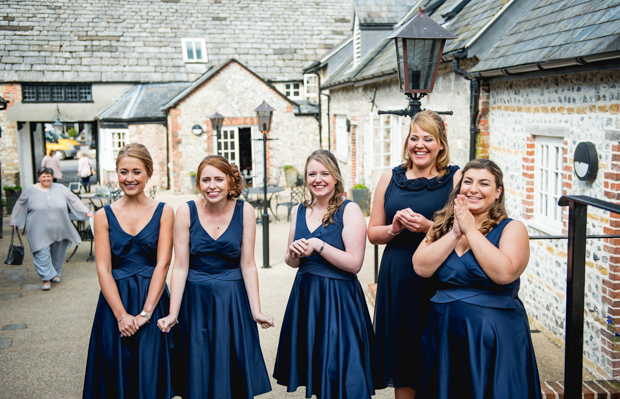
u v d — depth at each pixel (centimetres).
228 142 1914
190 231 323
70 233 771
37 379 473
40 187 754
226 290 321
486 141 690
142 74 1972
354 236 315
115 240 322
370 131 1222
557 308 532
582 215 244
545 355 505
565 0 577
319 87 1906
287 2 2280
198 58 2045
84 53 1958
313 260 319
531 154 584
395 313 317
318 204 328
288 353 324
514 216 625
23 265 898
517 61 545
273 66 2086
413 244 316
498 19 684
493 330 253
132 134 1870
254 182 1956
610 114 436
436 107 861
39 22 1989
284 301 689
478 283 260
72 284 786
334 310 311
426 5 1191
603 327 448
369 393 303
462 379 258
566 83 504
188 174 1866
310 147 1989
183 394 320
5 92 1853
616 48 387
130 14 2097
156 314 322
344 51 1792
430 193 313
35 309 673
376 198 339
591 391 396
